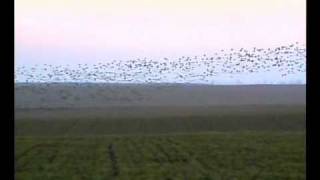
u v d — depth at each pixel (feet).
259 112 307.17
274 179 91.35
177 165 111.55
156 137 180.04
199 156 125.70
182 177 95.04
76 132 220.64
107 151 137.69
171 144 154.81
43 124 250.78
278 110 323.78
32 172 100.78
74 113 337.31
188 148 143.02
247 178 93.04
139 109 396.78
